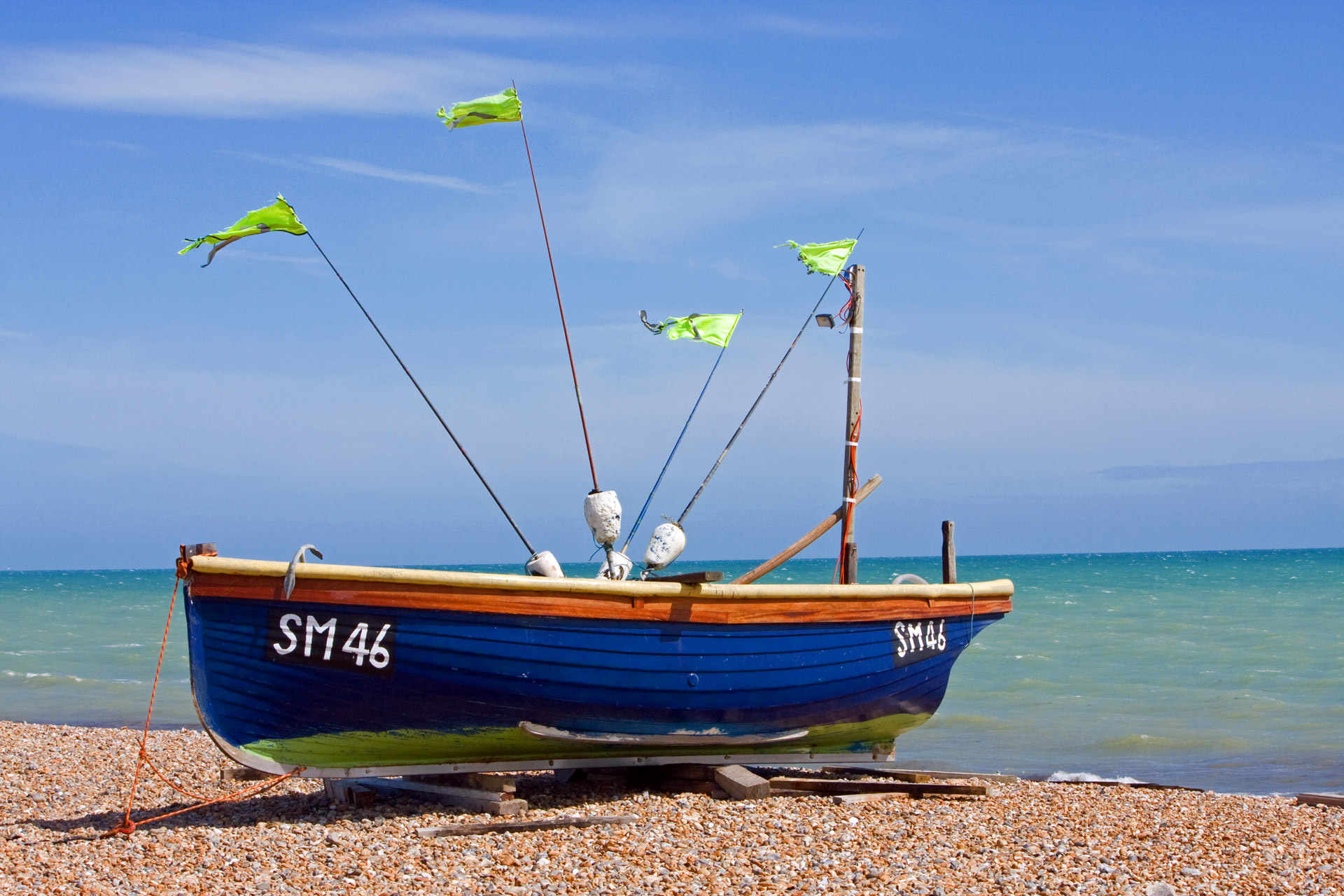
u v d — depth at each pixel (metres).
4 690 22.58
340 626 7.68
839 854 7.41
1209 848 7.98
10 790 10.73
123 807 9.63
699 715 8.88
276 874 6.81
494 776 8.39
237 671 7.67
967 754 14.70
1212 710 18.20
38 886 6.54
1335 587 54.97
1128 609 40.47
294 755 8.04
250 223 8.69
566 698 8.28
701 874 6.86
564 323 9.64
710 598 8.60
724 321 10.26
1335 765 13.77
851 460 10.81
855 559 10.75
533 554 9.09
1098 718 17.52
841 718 9.74
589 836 7.78
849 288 10.95
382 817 8.32
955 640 10.53
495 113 9.51
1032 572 89.38
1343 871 7.34
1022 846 7.82
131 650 31.16
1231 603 43.38
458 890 6.46
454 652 7.87
